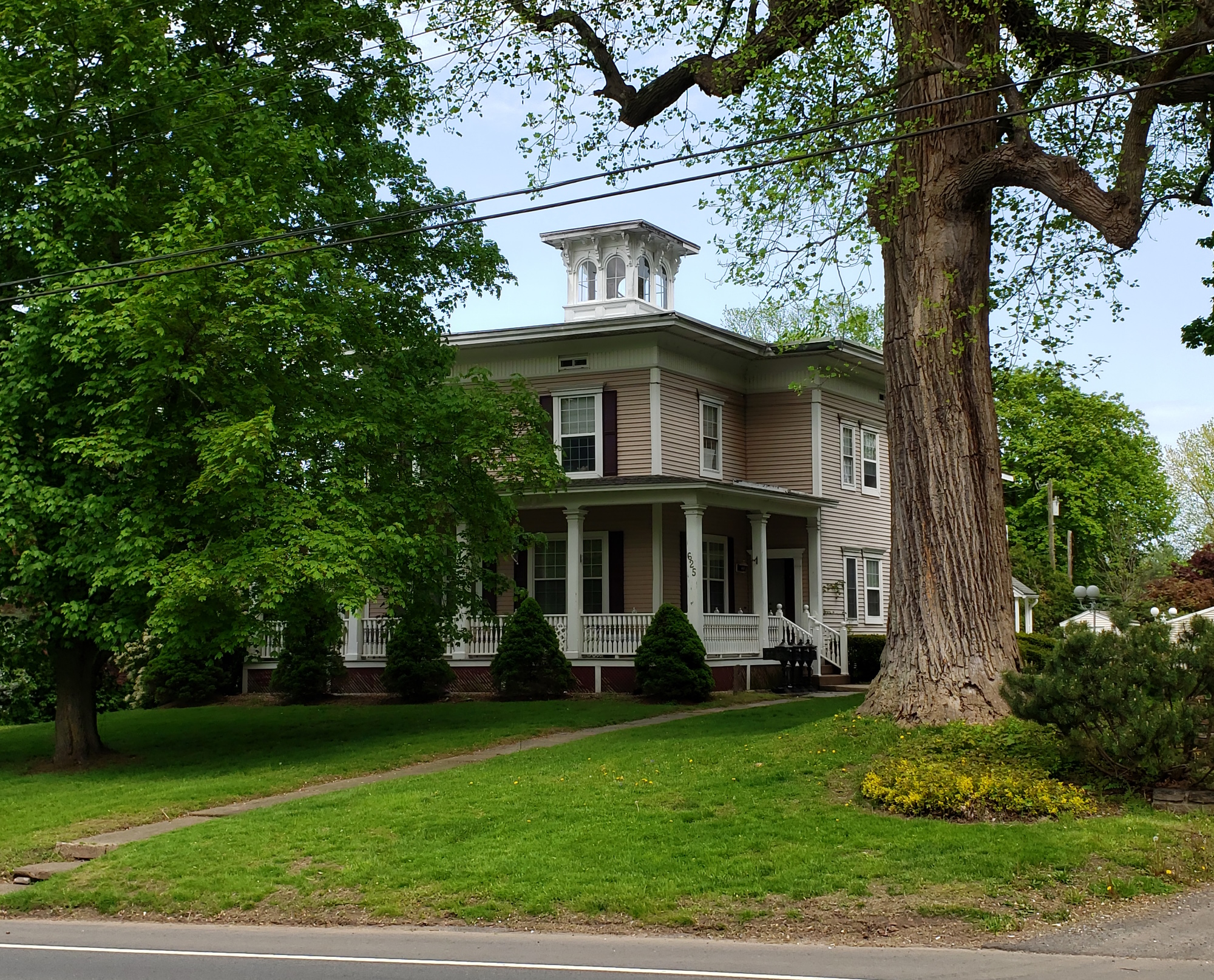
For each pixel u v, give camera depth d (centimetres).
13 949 930
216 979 807
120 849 1259
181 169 1878
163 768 1853
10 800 1609
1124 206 1422
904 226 1575
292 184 1905
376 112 2195
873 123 1566
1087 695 1251
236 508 1758
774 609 3231
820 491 3153
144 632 1789
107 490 1723
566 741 1908
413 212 1486
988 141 1559
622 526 2952
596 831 1187
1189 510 6150
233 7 2050
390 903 1034
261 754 1961
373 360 2105
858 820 1173
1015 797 1186
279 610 1770
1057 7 1561
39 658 2047
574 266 3300
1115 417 5444
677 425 2938
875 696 1559
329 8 2023
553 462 2230
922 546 1529
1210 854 1052
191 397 1791
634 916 974
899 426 1570
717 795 1297
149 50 1795
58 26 1791
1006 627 1516
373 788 1482
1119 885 986
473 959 857
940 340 1543
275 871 1134
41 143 1777
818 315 1587
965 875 1011
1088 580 5750
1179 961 820
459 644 2794
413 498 2006
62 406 1758
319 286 1914
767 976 786
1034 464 5491
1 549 1738
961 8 1505
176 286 1639
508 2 1742
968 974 789
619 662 2658
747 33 1670
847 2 1552
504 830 1215
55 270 1762
